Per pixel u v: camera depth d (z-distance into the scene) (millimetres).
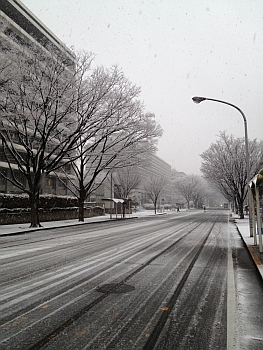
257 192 9961
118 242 13430
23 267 8148
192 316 4676
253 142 35031
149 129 29469
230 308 5027
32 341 3857
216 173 38656
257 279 6926
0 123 23016
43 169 24250
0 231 19891
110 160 31359
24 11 40500
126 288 6145
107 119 26078
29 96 21719
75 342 3828
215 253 10508
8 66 19172
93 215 43250
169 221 31766
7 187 41938
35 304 5195
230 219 35688
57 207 33500
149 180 70188
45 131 23234
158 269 7883
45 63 22562
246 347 3697
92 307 5047
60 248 11719
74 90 23094
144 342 3826
